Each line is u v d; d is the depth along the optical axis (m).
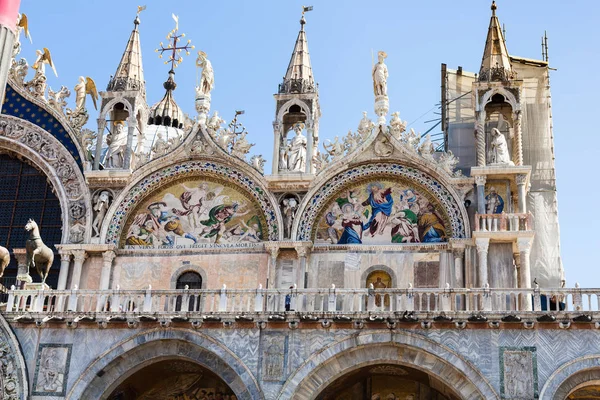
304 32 44.22
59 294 36.66
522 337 33.28
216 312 34.81
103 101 43.06
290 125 43.62
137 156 42.28
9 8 36.25
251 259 40.34
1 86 35.47
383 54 42.25
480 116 41.09
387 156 40.69
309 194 40.47
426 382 37.50
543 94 48.34
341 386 37.44
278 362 34.12
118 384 35.56
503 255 38.34
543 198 46.03
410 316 33.66
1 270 38.03
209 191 41.88
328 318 34.16
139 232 41.50
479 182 39.41
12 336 35.69
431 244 39.47
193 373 39.03
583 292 33.75
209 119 42.38
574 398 37.25
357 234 40.25
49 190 43.34
